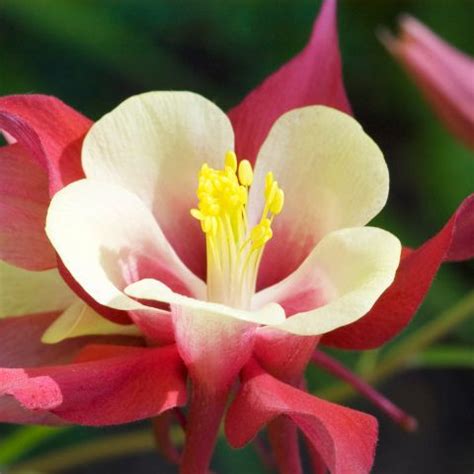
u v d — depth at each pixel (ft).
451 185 1.46
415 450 1.44
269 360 0.77
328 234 0.78
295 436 0.78
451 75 1.03
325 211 0.80
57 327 0.78
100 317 0.78
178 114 0.79
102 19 1.46
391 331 0.77
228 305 0.79
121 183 0.79
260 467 1.30
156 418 0.80
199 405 0.77
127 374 0.76
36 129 0.78
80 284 0.75
